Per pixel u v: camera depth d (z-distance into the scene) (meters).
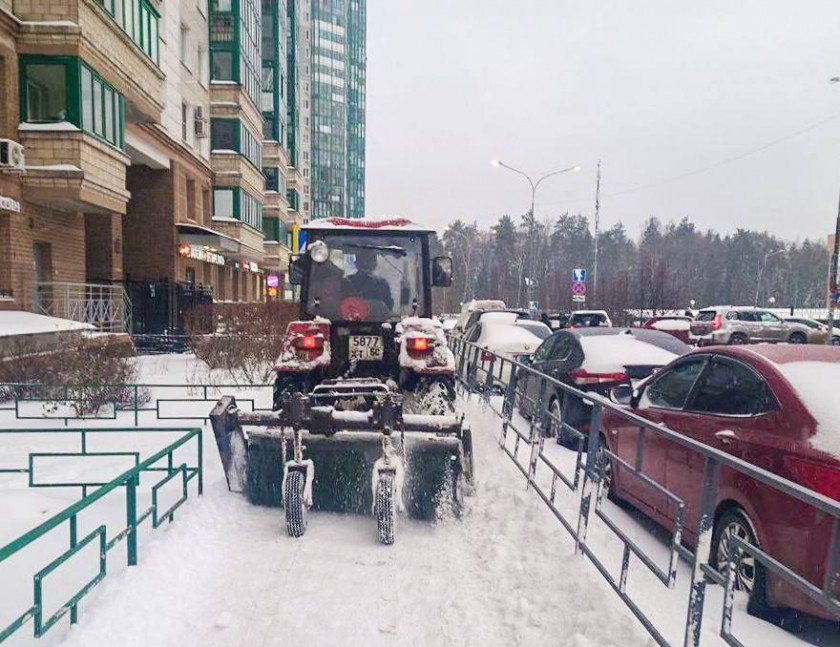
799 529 3.11
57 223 15.90
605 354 7.45
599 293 38.88
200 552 4.34
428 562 4.27
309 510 5.32
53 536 4.94
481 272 78.75
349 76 135.88
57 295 15.71
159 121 19.95
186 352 19.81
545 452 6.95
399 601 3.72
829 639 3.15
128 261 23.78
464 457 5.44
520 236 86.88
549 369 8.23
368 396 5.36
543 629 3.31
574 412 7.20
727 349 4.47
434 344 6.01
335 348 6.71
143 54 17.81
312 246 6.37
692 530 4.04
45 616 3.62
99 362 10.86
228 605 3.67
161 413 10.46
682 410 4.55
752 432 3.66
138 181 23.77
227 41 28.66
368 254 6.77
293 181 53.09
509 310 16.12
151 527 4.84
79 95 13.97
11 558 4.48
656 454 4.63
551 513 4.78
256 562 4.26
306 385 6.27
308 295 6.74
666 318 28.25
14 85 13.73
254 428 6.18
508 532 4.63
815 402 3.45
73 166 13.90
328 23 127.62
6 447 8.33
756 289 77.75
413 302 6.76
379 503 4.55
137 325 20.41
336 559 4.32
